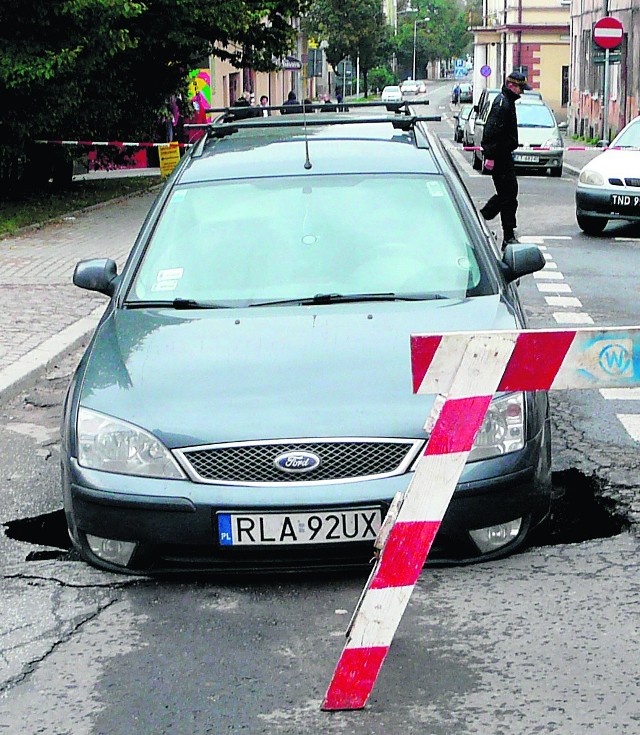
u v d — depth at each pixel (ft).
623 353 13.08
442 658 15.02
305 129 25.03
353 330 18.95
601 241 59.36
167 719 13.73
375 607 13.69
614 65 153.99
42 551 19.45
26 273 49.03
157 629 16.17
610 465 22.97
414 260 21.21
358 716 13.62
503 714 13.56
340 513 16.40
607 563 17.92
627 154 61.72
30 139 78.13
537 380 13.21
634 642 15.30
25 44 68.69
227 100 167.22
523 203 79.20
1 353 33.83
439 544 17.25
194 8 79.77
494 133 57.31
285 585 17.43
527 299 43.04
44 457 25.12
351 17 357.82
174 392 17.57
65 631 16.21
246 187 22.93
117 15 69.36
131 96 87.56
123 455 17.10
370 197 22.45
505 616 16.15
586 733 13.09
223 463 16.76
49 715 13.94
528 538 18.17
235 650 15.46
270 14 92.27
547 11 242.78
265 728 13.43
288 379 17.58
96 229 65.87
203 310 20.31
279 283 20.85
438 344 13.19
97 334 20.10
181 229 22.21
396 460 16.63
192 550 16.98
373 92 436.35
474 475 16.89
